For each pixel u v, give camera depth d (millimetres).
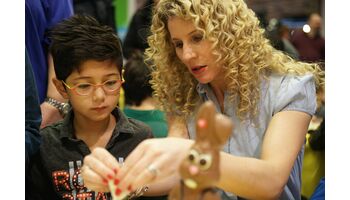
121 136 1223
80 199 1171
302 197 1786
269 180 958
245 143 1198
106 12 2318
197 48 1121
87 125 1219
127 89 1754
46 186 1219
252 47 1163
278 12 4785
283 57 1248
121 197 827
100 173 862
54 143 1219
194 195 726
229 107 1218
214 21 1115
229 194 1147
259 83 1181
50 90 1473
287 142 1058
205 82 1159
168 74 1279
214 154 711
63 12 1585
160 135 1608
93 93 1137
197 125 717
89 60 1114
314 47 3492
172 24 1125
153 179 819
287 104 1135
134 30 2314
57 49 1152
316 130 1755
